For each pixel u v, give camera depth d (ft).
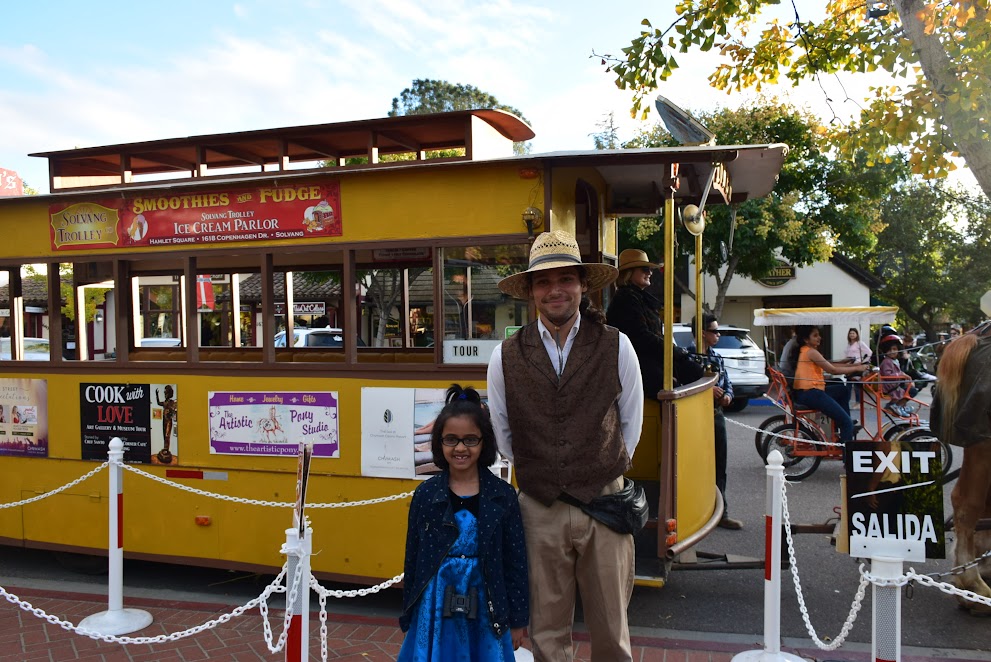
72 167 21.74
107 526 19.31
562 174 16.83
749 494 28.48
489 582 9.59
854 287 82.07
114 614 16.47
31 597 18.48
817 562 20.76
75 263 20.03
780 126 61.77
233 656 14.84
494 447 10.18
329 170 17.16
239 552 18.06
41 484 20.02
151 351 23.29
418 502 10.02
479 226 16.25
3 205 20.11
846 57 29.73
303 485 11.78
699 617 16.87
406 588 10.03
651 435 19.25
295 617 11.60
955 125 22.89
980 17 22.53
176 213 18.54
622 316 19.31
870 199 65.31
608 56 29.30
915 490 11.09
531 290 11.58
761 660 13.62
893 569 10.82
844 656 14.66
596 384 9.94
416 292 21.85
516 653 14.33
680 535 16.14
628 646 10.12
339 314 27.27
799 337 31.07
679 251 65.51
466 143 18.10
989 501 17.95
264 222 17.83
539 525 9.95
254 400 17.89
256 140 19.43
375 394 16.89
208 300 24.64
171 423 18.67
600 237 20.44
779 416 32.14
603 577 9.91
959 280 105.60
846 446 11.32
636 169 19.44
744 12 29.78
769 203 62.13
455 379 16.31
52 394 19.90
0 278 22.39
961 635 15.67
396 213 16.81
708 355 24.76
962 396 16.52
